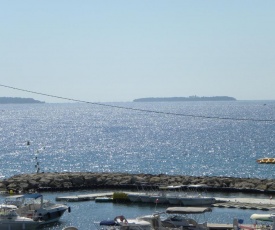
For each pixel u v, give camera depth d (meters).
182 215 95.69
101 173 156.25
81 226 98.19
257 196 129.00
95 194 129.00
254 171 184.00
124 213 108.44
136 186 142.62
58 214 102.38
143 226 82.44
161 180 144.75
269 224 90.81
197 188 137.12
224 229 88.31
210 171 187.00
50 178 146.00
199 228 84.88
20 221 93.12
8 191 136.75
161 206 114.75
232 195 130.88
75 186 143.38
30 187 140.00
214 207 111.88
